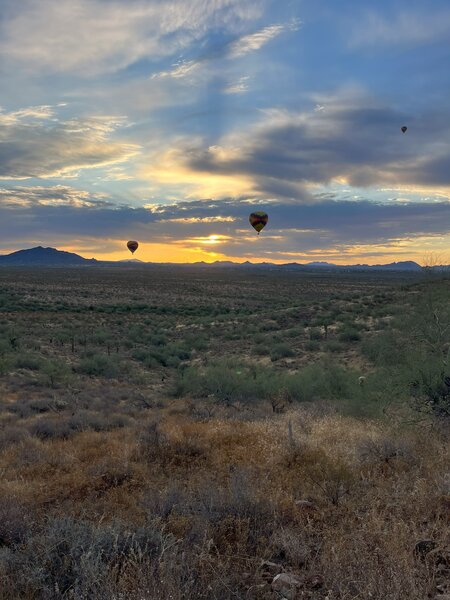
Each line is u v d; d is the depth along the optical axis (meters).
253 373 27.45
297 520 5.82
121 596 3.59
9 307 61.03
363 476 7.13
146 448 10.17
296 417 13.99
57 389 24.89
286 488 7.07
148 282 140.62
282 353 32.06
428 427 10.38
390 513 5.72
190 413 17.58
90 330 49.06
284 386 22.17
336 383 21.27
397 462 7.82
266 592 4.08
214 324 50.84
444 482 6.35
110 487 7.89
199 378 25.56
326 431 11.19
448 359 11.81
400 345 14.12
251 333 42.47
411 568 4.06
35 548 4.66
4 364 28.05
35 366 30.48
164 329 51.03
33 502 6.83
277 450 9.26
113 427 14.84
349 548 4.71
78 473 8.48
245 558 4.75
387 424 11.55
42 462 9.87
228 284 138.88
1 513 5.62
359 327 34.88
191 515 5.86
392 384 12.77
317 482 6.94
